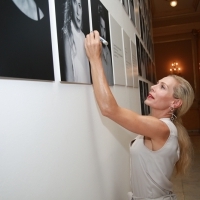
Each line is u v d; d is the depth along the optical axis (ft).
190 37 28.55
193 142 22.80
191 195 11.06
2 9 2.07
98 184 4.25
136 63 9.09
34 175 2.48
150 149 4.39
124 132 6.42
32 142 2.47
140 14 11.81
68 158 3.22
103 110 3.67
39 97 2.63
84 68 3.78
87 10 4.08
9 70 2.10
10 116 2.18
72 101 3.43
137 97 9.12
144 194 4.55
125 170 6.31
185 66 28.94
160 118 4.80
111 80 5.22
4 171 2.08
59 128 3.02
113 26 5.75
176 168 5.09
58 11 3.06
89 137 3.99
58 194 2.92
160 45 29.78
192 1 24.89
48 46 2.75
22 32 2.30
